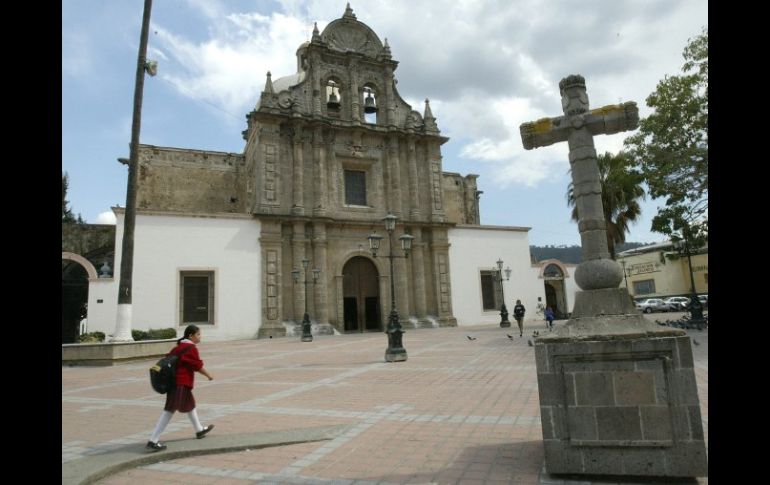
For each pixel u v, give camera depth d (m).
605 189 27.81
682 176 19.23
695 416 4.41
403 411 7.84
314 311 30.62
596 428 4.63
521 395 8.62
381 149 35.19
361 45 35.94
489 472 4.93
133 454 5.86
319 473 5.18
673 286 54.25
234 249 28.92
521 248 37.78
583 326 4.90
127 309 17.91
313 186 32.31
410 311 33.84
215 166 35.16
